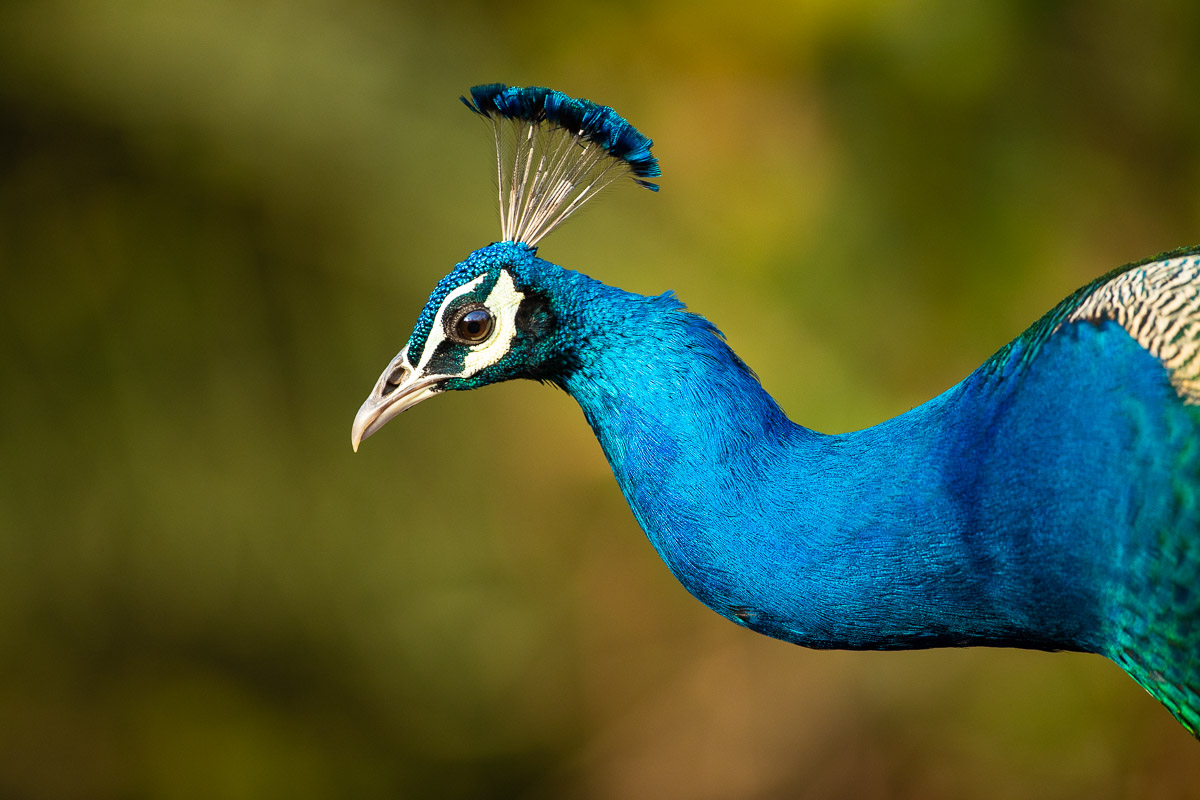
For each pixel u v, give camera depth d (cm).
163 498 1058
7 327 1002
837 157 1087
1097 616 481
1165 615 463
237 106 960
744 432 516
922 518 489
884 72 1074
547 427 1161
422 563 1159
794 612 505
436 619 1203
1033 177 1069
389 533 1132
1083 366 475
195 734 1162
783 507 504
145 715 1151
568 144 583
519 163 585
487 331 551
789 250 1060
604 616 1280
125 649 1127
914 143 1071
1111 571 468
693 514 513
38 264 991
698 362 525
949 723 1206
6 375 1015
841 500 498
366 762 1215
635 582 1271
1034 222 1067
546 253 987
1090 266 1115
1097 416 467
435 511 1154
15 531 1047
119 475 1046
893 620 499
